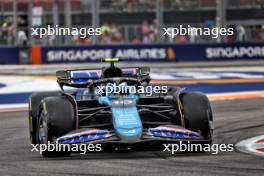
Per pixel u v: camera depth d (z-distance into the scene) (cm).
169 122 3259
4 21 11400
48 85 7662
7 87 7538
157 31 11600
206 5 11838
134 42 11731
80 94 3506
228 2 11856
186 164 2703
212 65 10781
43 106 3073
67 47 11162
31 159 2967
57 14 11419
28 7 11212
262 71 9450
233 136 3759
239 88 7206
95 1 11362
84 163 2778
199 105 3094
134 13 11731
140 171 2538
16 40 11188
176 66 10625
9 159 2983
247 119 4584
